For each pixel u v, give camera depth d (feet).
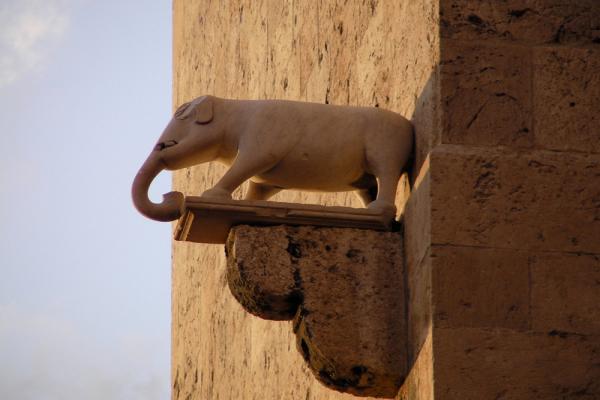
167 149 53.62
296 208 51.65
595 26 51.39
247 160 52.70
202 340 96.07
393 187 52.06
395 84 55.06
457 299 47.80
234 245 51.52
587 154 49.93
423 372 48.03
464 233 48.52
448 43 50.39
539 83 50.42
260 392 76.13
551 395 47.09
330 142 52.85
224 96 93.35
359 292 51.26
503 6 51.11
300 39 73.05
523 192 49.16
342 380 50.88
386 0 57.36
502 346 47.44
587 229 49.08
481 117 49.80
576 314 48.11
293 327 52.49
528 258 48.52
